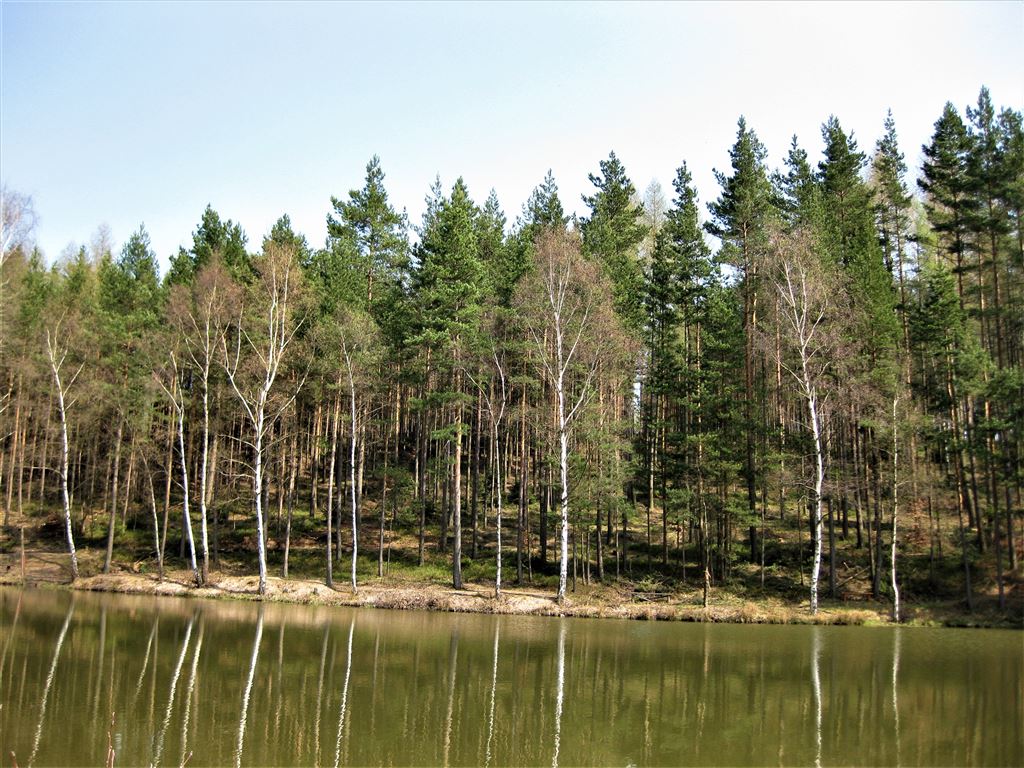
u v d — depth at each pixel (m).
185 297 37.69
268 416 39.81
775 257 36.38
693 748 13.64
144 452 42.12
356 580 38.09
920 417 34.62
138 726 13.95
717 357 40.69
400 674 19.33
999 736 14.59
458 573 36.66
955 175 39.88
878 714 16.20
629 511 36.91
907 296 44.19
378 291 45.56
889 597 35.44
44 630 24.39
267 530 46.28
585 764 12.65
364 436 44.09
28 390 47.09
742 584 37.44
